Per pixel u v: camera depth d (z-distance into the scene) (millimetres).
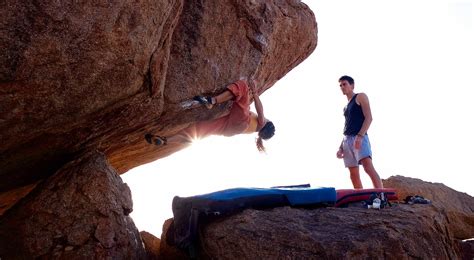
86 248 4742
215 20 6691
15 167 5176
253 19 7273
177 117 6371
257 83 7895
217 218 5328
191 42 6328
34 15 3871
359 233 4656
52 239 4773
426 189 9562
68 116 4598
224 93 6562
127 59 4566
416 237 4746
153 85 5137
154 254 6559
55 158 5477
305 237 4555
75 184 5113
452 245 5328
